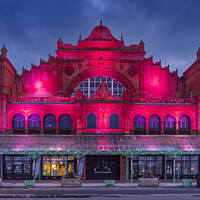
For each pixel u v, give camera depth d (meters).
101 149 34.50
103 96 37.97
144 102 38.62
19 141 35.75
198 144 36.25
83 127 37.50
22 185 31.59
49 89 41.09
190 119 38.75
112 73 41.28
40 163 36.19
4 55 38.12
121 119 37.81
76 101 37.03
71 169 36.84
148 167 37.06
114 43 41.47
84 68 41.06
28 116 38.19
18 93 41.62
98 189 28.20
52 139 36.25
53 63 41.16
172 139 36.94
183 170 37.25
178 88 42.41
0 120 37.31
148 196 23.53
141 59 41.50
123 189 28.22
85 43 41.34
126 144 35.59
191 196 23.62
